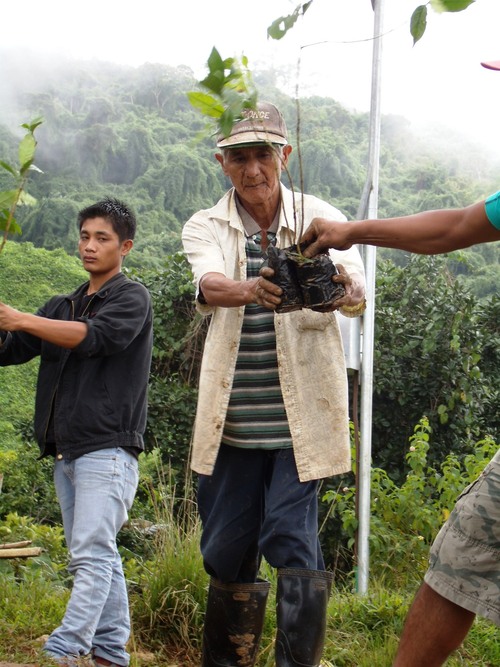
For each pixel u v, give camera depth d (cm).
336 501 859
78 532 362
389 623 488
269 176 344
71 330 360
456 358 1148
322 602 330
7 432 2419
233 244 356
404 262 2509
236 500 356
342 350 349
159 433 1140
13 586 477
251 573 369
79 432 370
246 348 350
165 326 1187
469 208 277
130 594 493
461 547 277
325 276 303
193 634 454
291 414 341
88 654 355
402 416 1178
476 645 462
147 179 5125
